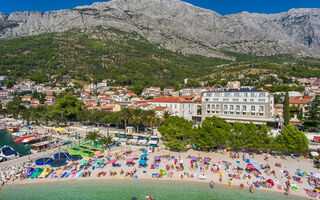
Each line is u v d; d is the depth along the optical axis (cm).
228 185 5356
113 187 5359
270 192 5059
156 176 5831
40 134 10706
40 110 15862
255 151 7569
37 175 5900
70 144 8769
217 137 7394
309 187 5191
